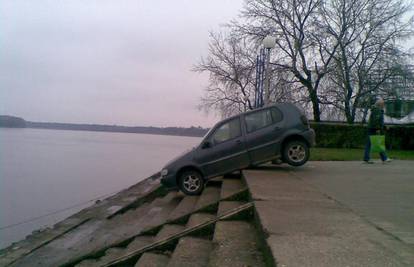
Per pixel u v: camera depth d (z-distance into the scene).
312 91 29.14
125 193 19.11
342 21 28.70
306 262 3.81
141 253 6.65
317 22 28.64
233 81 31.58
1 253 11.16
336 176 10.19
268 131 10.95
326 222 5.43
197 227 6.65
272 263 4.02
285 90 28.77
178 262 5.28
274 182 8.96
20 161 45.66
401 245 4.40
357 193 7.76
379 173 10.87
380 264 3.77
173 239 6.64
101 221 13.48
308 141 11.05
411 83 29.64
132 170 38.00
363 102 29.70
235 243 5.39
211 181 12.33
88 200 21.89
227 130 11.07
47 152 60.75
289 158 10.98
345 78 28.66
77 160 48.06
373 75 29.16
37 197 23.36
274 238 4.62
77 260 8.11
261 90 24.41
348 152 18.56
